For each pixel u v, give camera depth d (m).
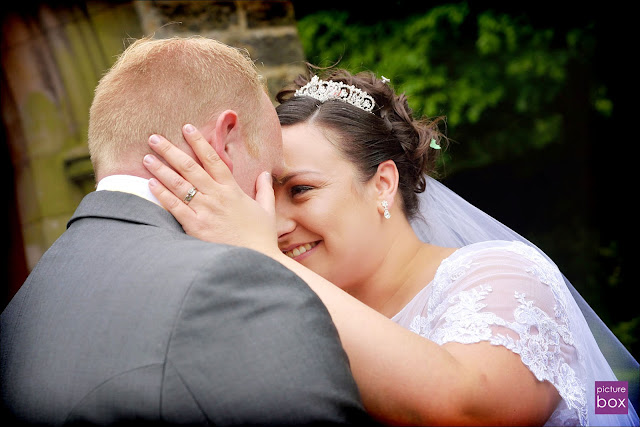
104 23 4.31
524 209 8.06
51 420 1.46
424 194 2.75
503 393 1.83
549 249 7.95
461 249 2.32
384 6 6.72
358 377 1.77
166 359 1.41
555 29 6.81
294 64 4.66
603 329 2.58
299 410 1.44
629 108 7.16
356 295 2.54
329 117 2.45
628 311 7.58
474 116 6.79
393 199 2.48
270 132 1.96
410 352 1.77
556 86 6.96
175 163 1.76
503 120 7.38
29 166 4.41
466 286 2.09
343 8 6.77
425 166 2.63
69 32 4.32
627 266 7.64
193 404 1.40
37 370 1.53
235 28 4.51
